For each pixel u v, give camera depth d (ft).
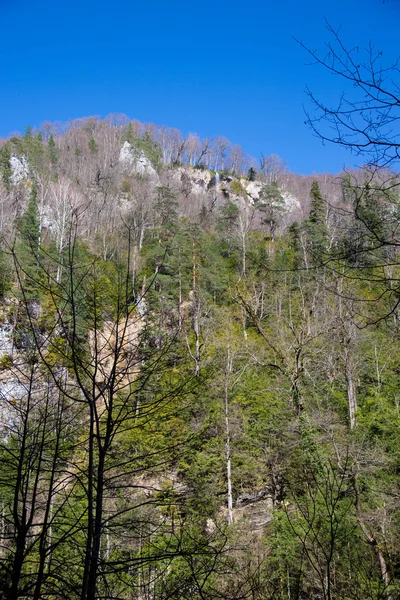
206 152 309.42
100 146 248.52
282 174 278.67
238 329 84.43
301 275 70.03
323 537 21.08
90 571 11.27
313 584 20.34
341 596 18.72
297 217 195.93
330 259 12.92
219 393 59.06
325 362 59.11
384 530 29.86
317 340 56.34
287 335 56.80
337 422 48.03
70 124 288.92
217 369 62.23
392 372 62.59
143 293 14.89
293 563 26.99
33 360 13.71
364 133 11.30
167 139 311.68
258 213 205.57
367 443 42.96
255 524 53.52
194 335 80.69
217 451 55.21
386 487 36.73
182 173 269.03
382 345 63.21
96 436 12.23
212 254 112.16
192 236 98.63
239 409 61.00
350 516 31.17
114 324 14.42
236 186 276.00
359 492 35.65
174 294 90.17
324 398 56.80
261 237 160.97
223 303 100.63
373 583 20.84
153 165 266.77
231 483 56.59
